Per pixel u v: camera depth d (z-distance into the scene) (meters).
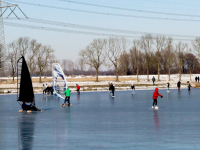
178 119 22.97
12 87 77.56
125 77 129.00
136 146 14.28
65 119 23.45
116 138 16.16
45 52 104.19
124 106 33.09
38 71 104.94
